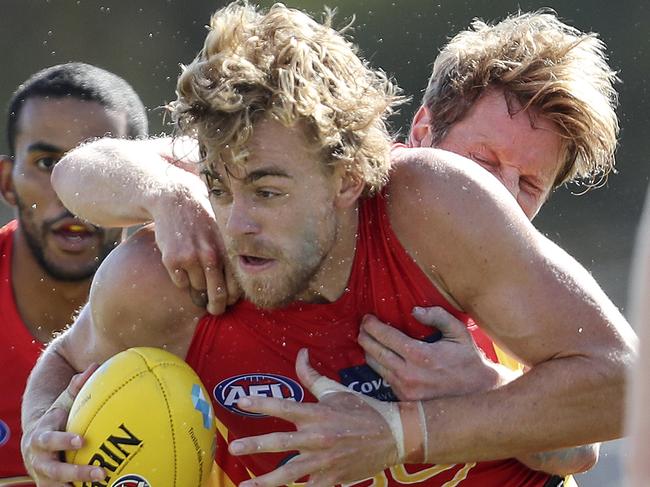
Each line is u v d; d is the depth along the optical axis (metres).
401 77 44.94
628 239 40.72
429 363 10.18
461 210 10.02
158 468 9.80
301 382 10.36
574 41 13.18
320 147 9.46
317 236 9.66
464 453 9.95
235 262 9.73
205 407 10.11
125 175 10.98
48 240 15.51
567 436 10.00
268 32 9.69
